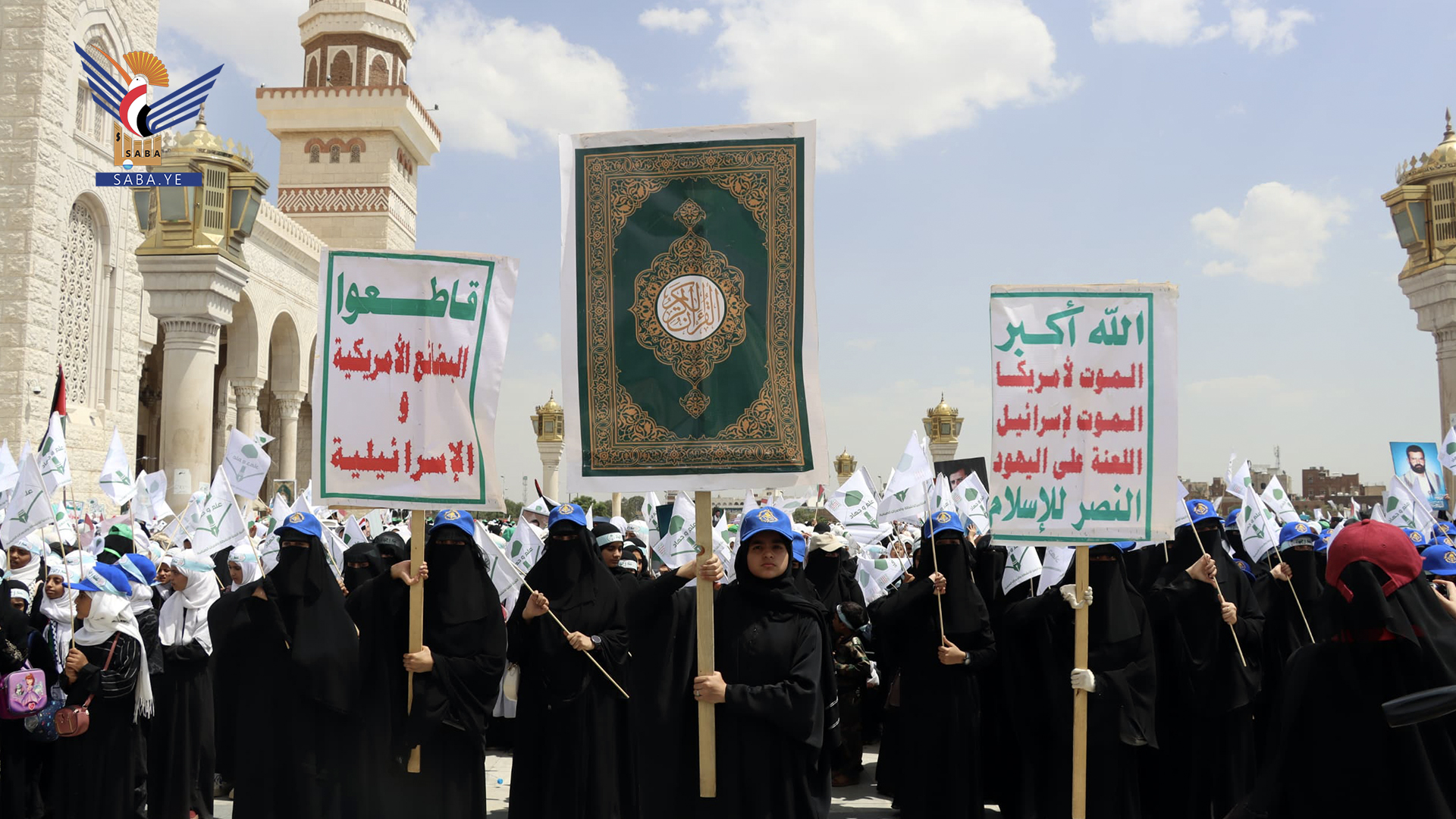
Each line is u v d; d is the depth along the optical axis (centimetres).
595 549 516
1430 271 1845
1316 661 308
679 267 429
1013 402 530
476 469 484
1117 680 526
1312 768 301
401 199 4375
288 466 3241
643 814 438
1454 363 1855
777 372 424
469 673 473
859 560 835
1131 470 516
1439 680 284
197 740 582
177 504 1470
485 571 504
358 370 486
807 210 424
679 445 424
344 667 488
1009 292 537
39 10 2272
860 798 709
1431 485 1318
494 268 497
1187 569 594
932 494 648
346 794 488
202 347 1534
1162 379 519
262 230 2895
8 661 557
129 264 2611
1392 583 293
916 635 601
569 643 485
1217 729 577
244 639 508
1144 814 593
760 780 416
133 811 547
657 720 436
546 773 479
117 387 2552
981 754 628
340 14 4353
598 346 429
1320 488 3538
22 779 565
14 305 2203
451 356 489
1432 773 286
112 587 541
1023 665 579
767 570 436
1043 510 520
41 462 734
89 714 535
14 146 2233
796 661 425
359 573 708
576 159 432
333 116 4144
